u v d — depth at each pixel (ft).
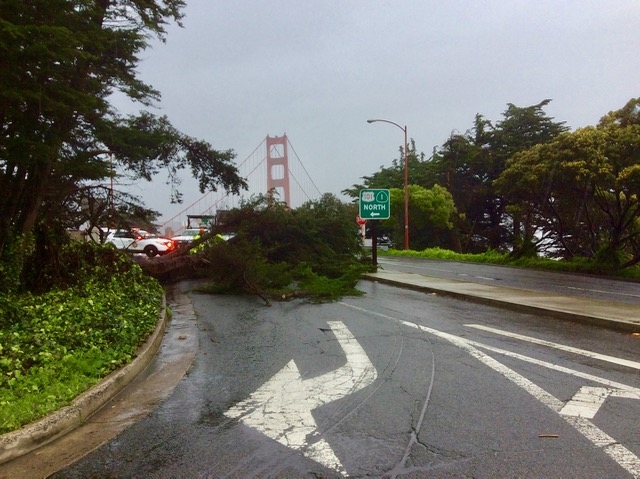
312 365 24.29
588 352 26.03
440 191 157.07
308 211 65.46
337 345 28.30
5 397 17.42
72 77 32.65
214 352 27.43
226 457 14.49
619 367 23.20
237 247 53.21
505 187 91.76
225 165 57.77
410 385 20.75
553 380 21.26
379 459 14.15
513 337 29.73
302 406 18.58
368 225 147.64
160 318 34.40
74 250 43.83
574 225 96.94
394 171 211.41
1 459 14.43
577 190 82.69
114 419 17.70
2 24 24.22
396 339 29.55
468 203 168.35
